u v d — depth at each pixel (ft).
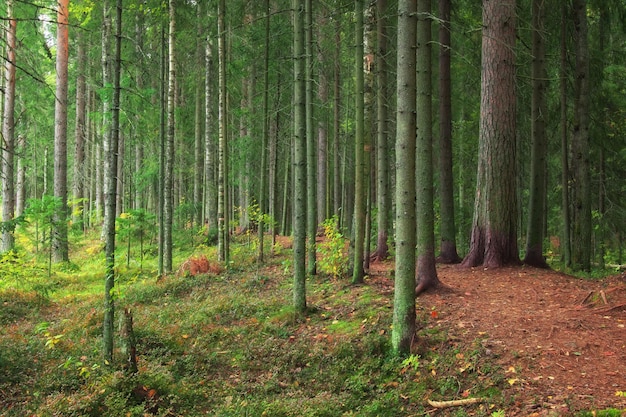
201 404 18.12
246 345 23.50
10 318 30.60
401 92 19.04
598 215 48.70
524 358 18.02
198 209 63.87
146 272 46.55
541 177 35.55
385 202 42.86
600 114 41.86
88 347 23.25
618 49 45.83
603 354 17.98
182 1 47.65
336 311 26.78
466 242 54.08
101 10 51.08
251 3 47.78
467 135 53.52
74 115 85.35
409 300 19.77
